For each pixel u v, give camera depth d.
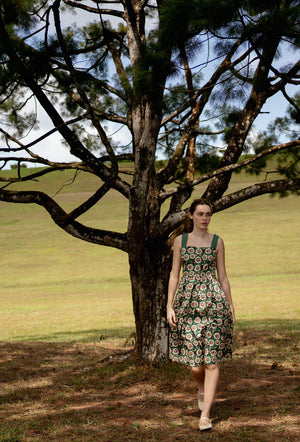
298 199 57.81
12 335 12.15
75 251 38.34
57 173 81.50
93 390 5.56
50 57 5.70
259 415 4.32
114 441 3.92
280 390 5.10
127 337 10.16
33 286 26.84
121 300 19.58
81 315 15.54
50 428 4.31
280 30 4.52
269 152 5.75
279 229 41.38
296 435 3.77
